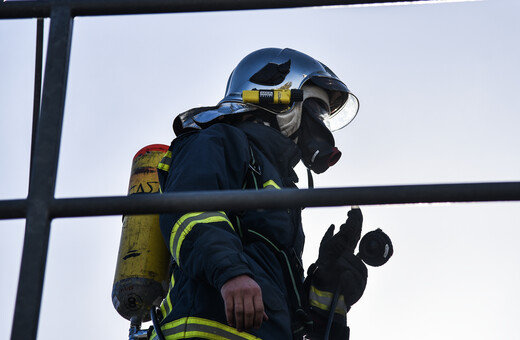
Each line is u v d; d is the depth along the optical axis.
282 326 2.89
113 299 3.68
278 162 3.41
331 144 3.78
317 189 1.99
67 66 2.14
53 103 2.07
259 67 3.84
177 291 3.05
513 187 1.97
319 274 3.57
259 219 3.12
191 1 2.27
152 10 2.26
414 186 1.99
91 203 1.96
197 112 3.59
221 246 2.72
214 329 2.81
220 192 1.99
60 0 2.22
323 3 2.29
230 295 2.63
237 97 3.71
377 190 1.99
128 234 3.73
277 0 2.28
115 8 2.24
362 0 2.28
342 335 3.54
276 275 3.04
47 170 1.99
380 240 3.66
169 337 2.87
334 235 3.64
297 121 3.67
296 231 3.23
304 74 3.83
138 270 3.62
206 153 3.09
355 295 3.57
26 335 1.79
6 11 2.20
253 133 3.42
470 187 1.98
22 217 1.96
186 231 2.81
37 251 1.90
